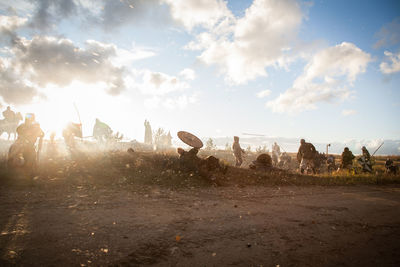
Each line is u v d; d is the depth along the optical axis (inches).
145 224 138.1
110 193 211.9
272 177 374.6
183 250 107.9
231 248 113.8
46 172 262.5
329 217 179.0
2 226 118.9
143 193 222.8
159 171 319.9
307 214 184.9
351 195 288.2
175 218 154.0
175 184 275.1
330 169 642.2
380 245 125.9
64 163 308.3
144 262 94.4
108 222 136.6
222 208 189.0
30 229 117.6
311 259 106.1
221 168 363.9
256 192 274.4
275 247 118.0
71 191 207.6
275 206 207.3
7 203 160.7
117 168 316.2
